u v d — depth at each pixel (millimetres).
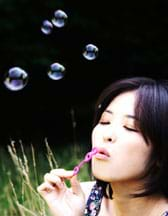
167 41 6812
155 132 1669
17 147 5840
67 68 6816
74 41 6688
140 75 6887
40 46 6410
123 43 6848
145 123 1665
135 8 6828
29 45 6367
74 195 1840
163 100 1695
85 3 6641
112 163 1664
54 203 1812
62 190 1832
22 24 6344
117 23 6805
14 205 3012
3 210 3014
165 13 6844
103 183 1865
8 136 6812
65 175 1812
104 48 6855
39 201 2504
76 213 1812
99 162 1680
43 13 6406
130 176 1678
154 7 6836
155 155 1688
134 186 1722
